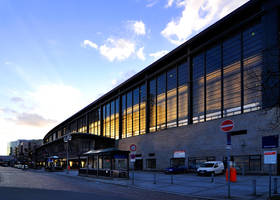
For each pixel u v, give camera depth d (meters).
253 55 30.45
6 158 152.88
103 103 69.81
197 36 38.19
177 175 32.22
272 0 28.25
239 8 31.73
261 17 29.66
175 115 43.09
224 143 32.12
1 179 29.38
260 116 27.77
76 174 40.66
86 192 16.55
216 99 35.41
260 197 13.37
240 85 31.86
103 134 69.50
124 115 59.62
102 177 28.80
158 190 17.81
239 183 20.16
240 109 31.47
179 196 14.91
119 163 50.56
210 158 33.88
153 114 49.09
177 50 42.31
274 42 27.00
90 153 33.62
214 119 34.06
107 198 13.73
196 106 38.81
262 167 27.27
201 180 23.95
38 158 110.88
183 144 38.94
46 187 19.84
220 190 16.66
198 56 39.56
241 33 32.50
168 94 45.50
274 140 12.70
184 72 42.12
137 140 51.31
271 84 16.44
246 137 29.42
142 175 33.28
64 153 77.75
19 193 15.85
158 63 47.16
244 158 29.39
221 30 35.88
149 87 51.31
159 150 44.31
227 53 34.50
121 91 61.72
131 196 14.72
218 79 35.47
